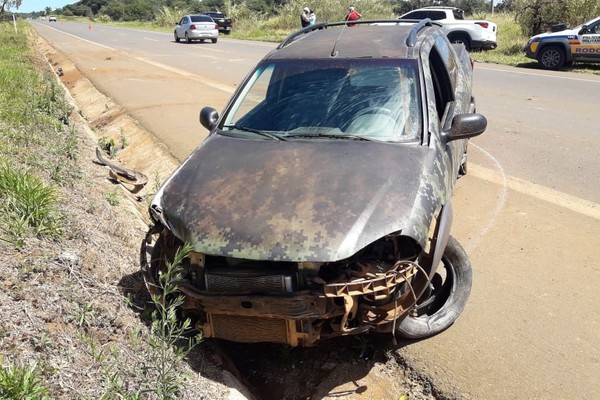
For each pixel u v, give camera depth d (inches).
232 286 126.3
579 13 800.9
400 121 160.4
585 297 168.2
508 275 181.9
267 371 148.9
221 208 131.8
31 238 161.2
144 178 284.4
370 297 128.6
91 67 716.0
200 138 354.0
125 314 145.3
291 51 191.5
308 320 126.6
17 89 399.5
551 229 212.5
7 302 131.2
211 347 147.3
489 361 143.3
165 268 144.3
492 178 267.6
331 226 124.1
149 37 1444.4
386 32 198.8
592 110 406.6
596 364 139.9
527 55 684.7
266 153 151.4
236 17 1715.1
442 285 166.9
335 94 170.6
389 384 140.9
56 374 115.3
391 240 136.0
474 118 161.0
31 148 257.4
